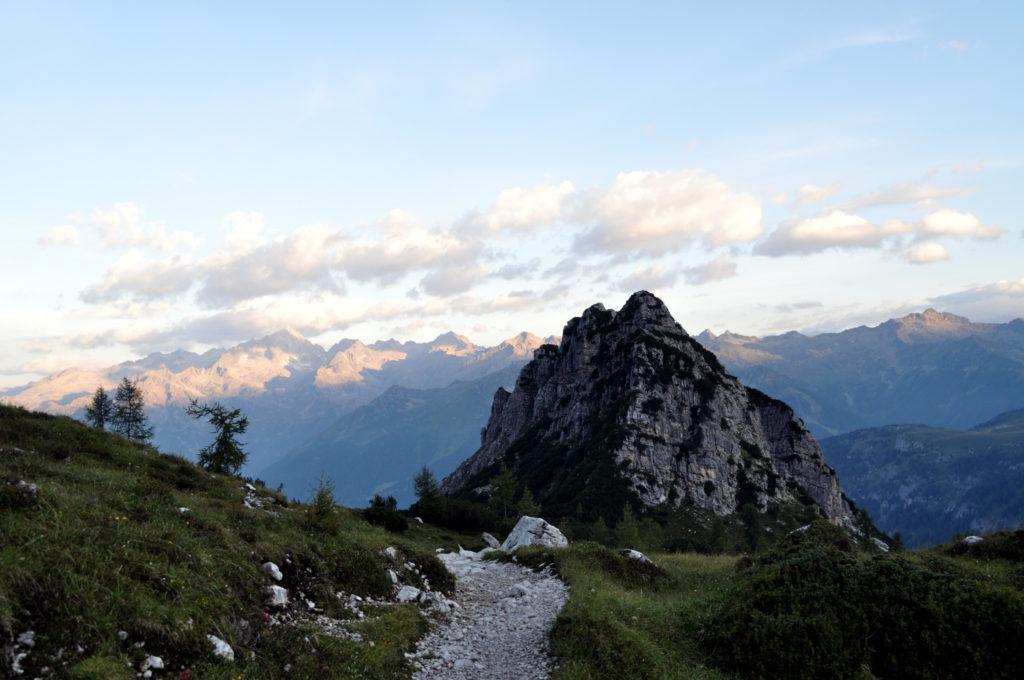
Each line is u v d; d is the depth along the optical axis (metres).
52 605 12.00
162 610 13.41
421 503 91.12
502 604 27.23
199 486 29.48
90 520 15.89
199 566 16.42
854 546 29.89
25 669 10.48
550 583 31.02
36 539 13.37
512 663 19.52
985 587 19.42
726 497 170.75
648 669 17.73
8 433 27.08
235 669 13.41
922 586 20.00
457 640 21.48
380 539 29.81
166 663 12.49
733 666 19.38
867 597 20.16
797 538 30.88
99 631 12.05
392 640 18.81
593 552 35.16
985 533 30.53
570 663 18.17
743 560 33.81
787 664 18.62
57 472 21.38
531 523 47.62
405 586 25.11
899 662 17.98
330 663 15.72
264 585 18.19
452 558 44.78
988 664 17.23
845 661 18.16
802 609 20.38
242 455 49.06
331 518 27.31
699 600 26.20
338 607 20.16
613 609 23.58
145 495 20.80
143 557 15.13
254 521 23.80
